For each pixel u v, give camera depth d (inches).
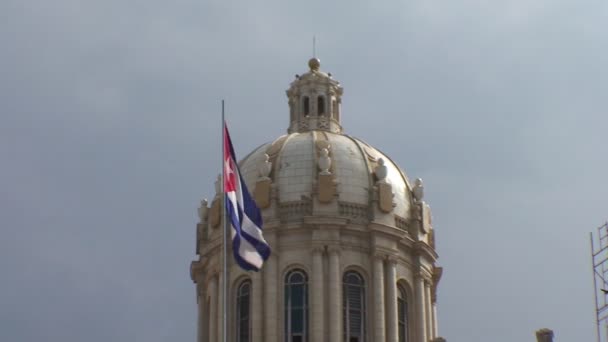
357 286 6643.7
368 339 6545.3
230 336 6628.9
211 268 6909.5
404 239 6820.9
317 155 6899.6
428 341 6815.9
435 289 7057.1
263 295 6584.6
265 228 6683.1
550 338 5723.4
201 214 7150.6
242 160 7145.7
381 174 6884.8
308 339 6496.1
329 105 7342.5
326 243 6628.9
